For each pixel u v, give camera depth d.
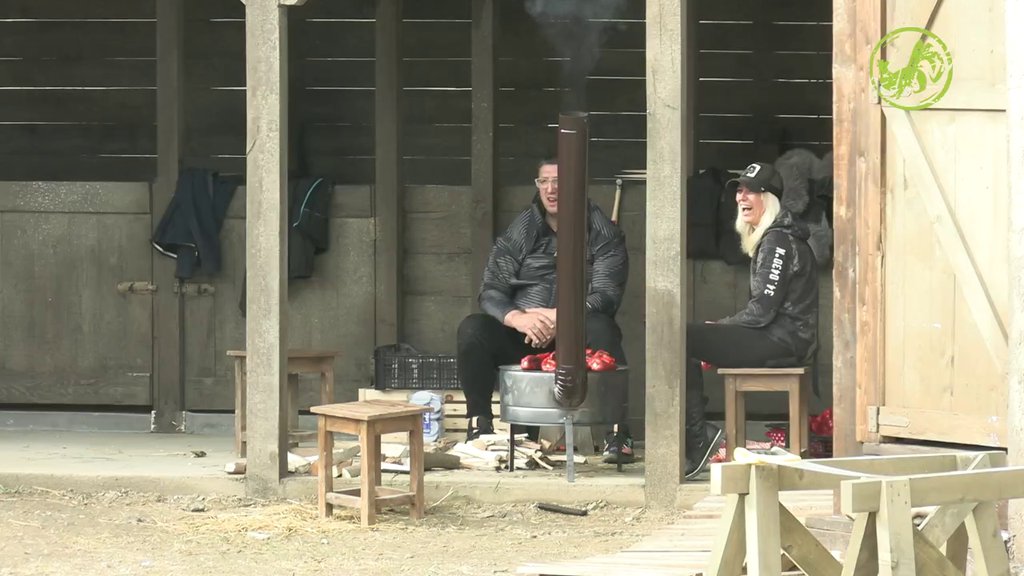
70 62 35.00
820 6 33.00
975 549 16.05
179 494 26.73
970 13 20.77
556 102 34.03
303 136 34.69
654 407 25.25
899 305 21.53
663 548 20.56
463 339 29.61
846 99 21.92
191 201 33.56
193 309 34.12
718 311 32.91
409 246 34.16
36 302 34.38
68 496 26.53
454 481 26.05
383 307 33.69
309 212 33.34
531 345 29.66
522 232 30.70
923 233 21.27
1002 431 20.52
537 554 22.11
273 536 23.38
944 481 15.30
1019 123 19.88
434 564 21.41
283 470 26.53
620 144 33.97
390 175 33.50
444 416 31.06
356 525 24.16
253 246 26.41
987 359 20.69
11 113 35.22
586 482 25.86
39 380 34.41
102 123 35.12
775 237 27.28
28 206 34.34
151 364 34.16
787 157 32.75
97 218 34.19
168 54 33.72
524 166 34.28
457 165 34.59
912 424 21.39
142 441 32.12
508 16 33.88
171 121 33.81
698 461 26.81
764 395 32.75
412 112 34.44
